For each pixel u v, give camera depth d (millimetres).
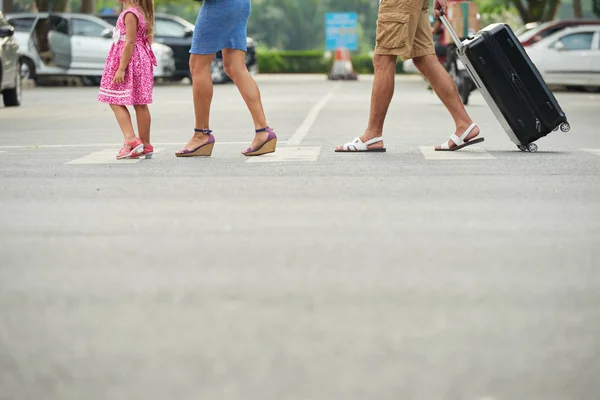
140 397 6094
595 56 56219
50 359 6836
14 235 11203
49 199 13883
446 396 6059
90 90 60219
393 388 6199
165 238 10898
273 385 6273
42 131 27672
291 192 14242
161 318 7781
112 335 7363
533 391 6148
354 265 9516
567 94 54188
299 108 38594
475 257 9852
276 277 9062
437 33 43688
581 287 8688
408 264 9555
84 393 6180
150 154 19359
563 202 13234
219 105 41062
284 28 193750
